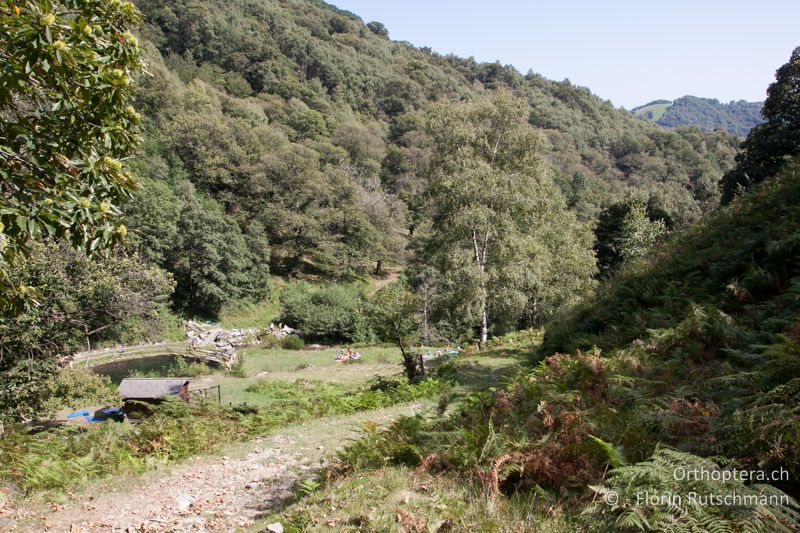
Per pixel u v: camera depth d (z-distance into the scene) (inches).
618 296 518.3
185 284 1969.7
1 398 450.9
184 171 2642.7
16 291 254.2
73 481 304.5
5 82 205.2
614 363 300.0
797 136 1207.6
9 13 205.3
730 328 285.4
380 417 443.5
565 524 150.0
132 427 446.6
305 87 5044.3
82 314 515.8
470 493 184.7
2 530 224.5
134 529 228.8
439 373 668.1
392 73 6855.3
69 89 227.3
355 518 174.4
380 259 2746.1
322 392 636.7
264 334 1769.2
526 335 951.0
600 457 181.2
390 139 5221.5
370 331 1584.6
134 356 1370.6
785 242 365.7
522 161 995.3
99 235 229.1
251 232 2315.5
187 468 340.8
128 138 249.4
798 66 1211.9
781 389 164.2
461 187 922.7
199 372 1089.4
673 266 488.4
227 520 232.8
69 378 518.9
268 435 437.7
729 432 157.8
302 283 2421.3
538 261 991.0
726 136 6348.4
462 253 946.1
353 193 2864.2
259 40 5403.5
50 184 223.9
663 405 210.8
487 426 227.5
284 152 2792.8
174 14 5113.2
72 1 231.0
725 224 498.0
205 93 3727.9
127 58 241.4
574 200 3528.5
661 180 5310.0
